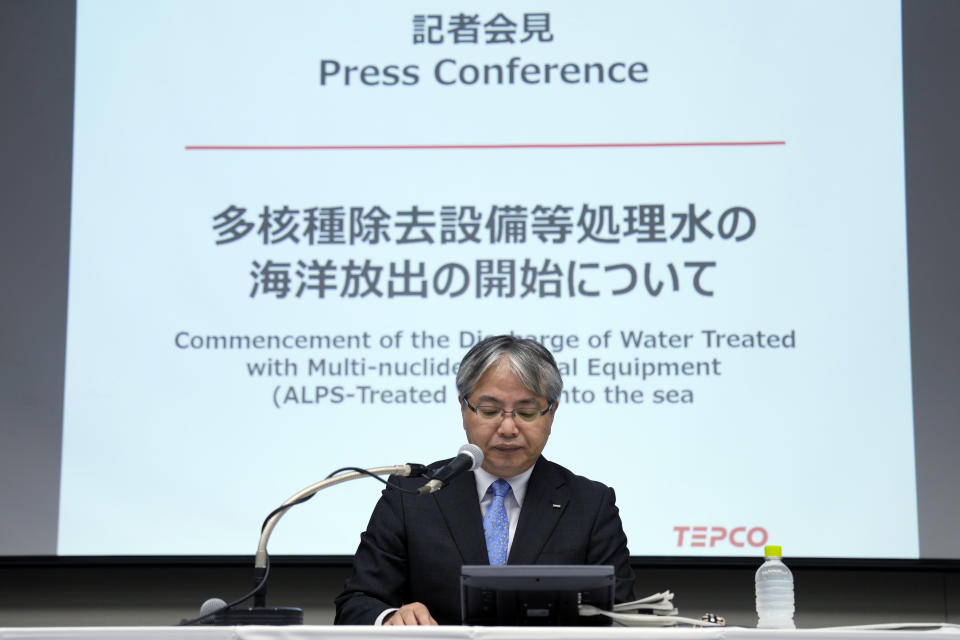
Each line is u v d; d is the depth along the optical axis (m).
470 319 3.83
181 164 3.92
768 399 3.77
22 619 3.86
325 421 3.79
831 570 3.75
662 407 3.77
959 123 3.86
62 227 3.88
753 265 3.83
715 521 3.71
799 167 3.88
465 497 2.76
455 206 3.90
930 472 3.70
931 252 3.81
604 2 3.97
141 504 3.75
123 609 3.87
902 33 3.92
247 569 3.87
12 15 3.97
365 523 3.73
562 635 1.94
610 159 3.91
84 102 3.94
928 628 2.26
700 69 3.94
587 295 3.83
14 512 3.73
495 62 3.96
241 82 3.96
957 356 3.75
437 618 2.67
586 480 2.87
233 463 3.77
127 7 3.99
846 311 3.79
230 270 3.87
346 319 3.84
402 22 3.99
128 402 3.80
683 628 1.96
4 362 3.80
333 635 1.97
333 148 3.93
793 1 3.95
